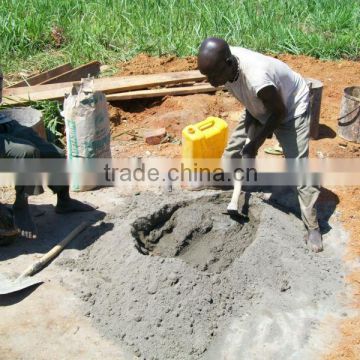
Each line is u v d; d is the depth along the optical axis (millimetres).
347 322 2348
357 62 5125
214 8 5723
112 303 2406
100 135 3199
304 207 2789
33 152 2635
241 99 2639
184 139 3176
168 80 4387
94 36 5293
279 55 5211
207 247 2820
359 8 5883
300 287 2537
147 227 2926
